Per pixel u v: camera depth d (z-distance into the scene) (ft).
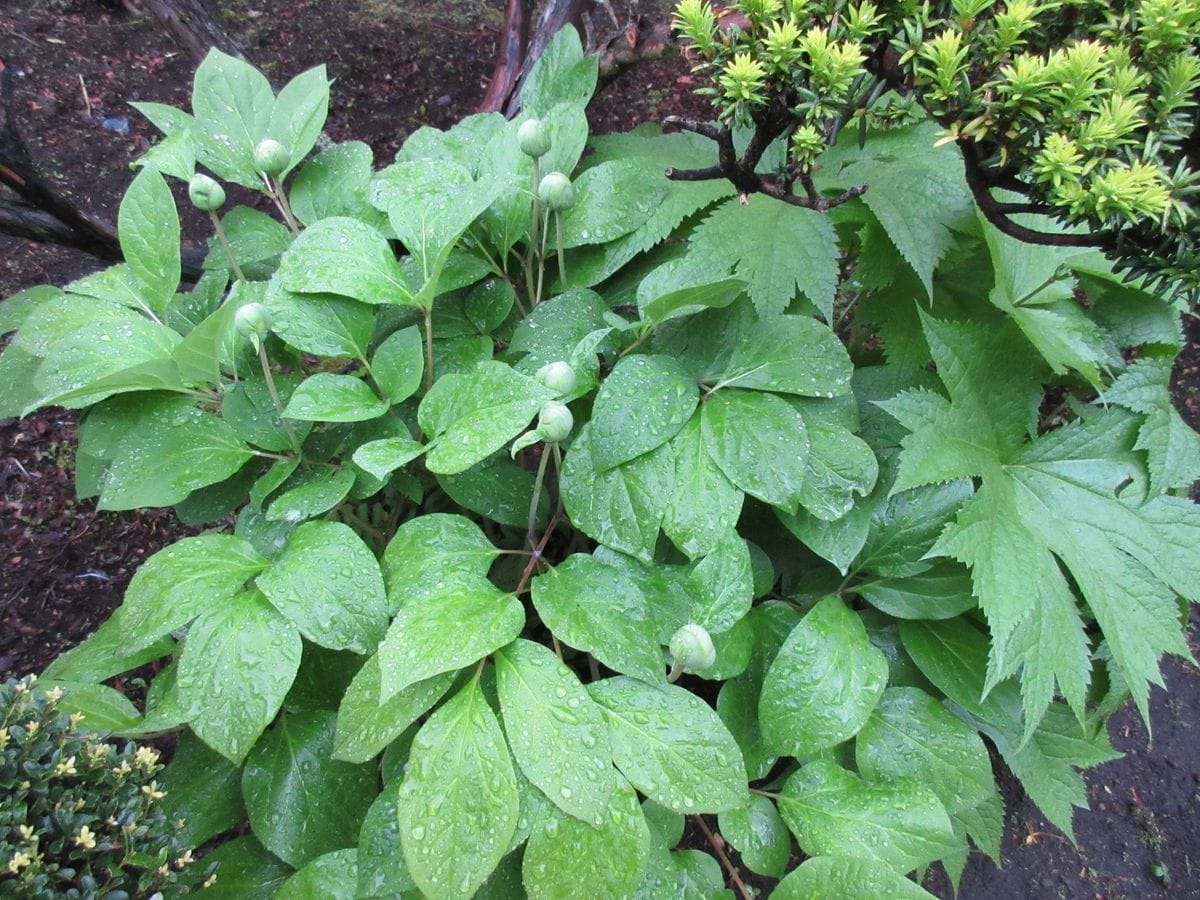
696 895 1.86
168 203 2.06
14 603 2.99
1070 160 1.48
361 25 4.96
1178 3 1.47
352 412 1.84
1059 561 2.15
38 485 3.34
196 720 1.65
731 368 1.92
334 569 1.73
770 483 1.77
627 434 1.81
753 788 2.11
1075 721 2.20
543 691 1.63
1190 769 2.84
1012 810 2.72
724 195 2.13
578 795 1.54
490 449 1.62
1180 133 1.55
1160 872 2.60
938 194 1.94
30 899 1.51
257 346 1.85
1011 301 2.06
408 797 1.56
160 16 2.99
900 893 1.69
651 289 1.93
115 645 1.98
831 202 1.82
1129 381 1.91
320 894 1.71
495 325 2.18
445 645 1.59
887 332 2.21
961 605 1.96
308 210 2.30
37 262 3.95
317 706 2.01
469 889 1.50
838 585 2.12
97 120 4.35
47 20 4.75
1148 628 1.84
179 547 1.81
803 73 1.66
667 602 1.75
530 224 2.18
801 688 1.81
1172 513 1.91
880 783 1.91
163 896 1.66
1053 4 1.50
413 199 2.06
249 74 2.34
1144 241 1.61
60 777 1.65
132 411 1.94
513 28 3.01
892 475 2.02
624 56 2.61
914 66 1.57
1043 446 1.98
